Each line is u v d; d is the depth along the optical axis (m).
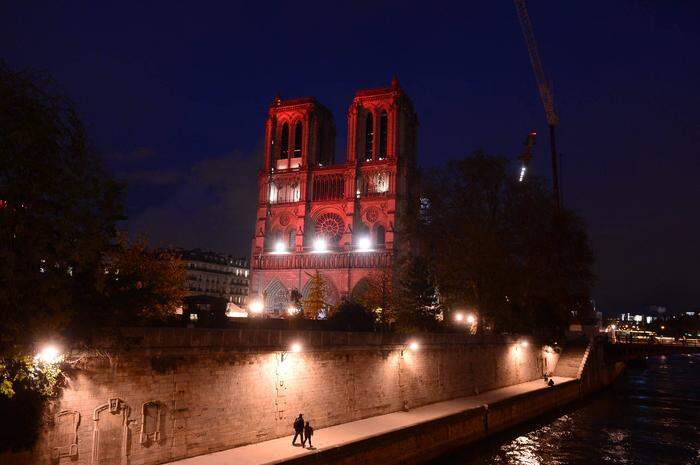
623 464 44.19
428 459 41.31
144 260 76.19
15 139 21.12
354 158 149.50
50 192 22.30
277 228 153.88
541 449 47.72
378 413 47.22
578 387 80.31
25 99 22.22
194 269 178.12
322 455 32.06
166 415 30.72
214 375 33.50
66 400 26.31
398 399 49.94
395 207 141.88
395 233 139.50
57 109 22.97
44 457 25.31
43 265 22.84
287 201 155.00
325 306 122.75
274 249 152.88
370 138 154.00
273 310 147.12
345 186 148.25
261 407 36.22
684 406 75.44
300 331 39.69
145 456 29.53
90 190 23.28
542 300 79.50
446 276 71.75
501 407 53.72
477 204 73.06
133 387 29.22
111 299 27.30
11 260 20.91
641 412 69.62
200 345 32.50
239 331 35.00
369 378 46.69
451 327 85.38
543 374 84.19
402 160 146.25
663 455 47.31
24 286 21.98
